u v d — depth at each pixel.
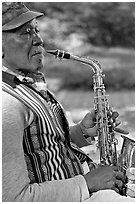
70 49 13.29
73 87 12.76
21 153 2.03
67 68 12.94
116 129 2.71
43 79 2.48
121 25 13.78
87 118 2.74
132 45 13.70
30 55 2.27
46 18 13.36
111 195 2.20
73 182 2.18
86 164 2.57
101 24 13.89
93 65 2.74
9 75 2.21
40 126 2.21
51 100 2.50
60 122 2.47
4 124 1.99
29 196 2.02
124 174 2.56
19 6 2.28
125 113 7.70
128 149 2.65
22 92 2.21
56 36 13.21
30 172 2.18
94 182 2.25
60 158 2.27
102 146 2.65
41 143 2.22
